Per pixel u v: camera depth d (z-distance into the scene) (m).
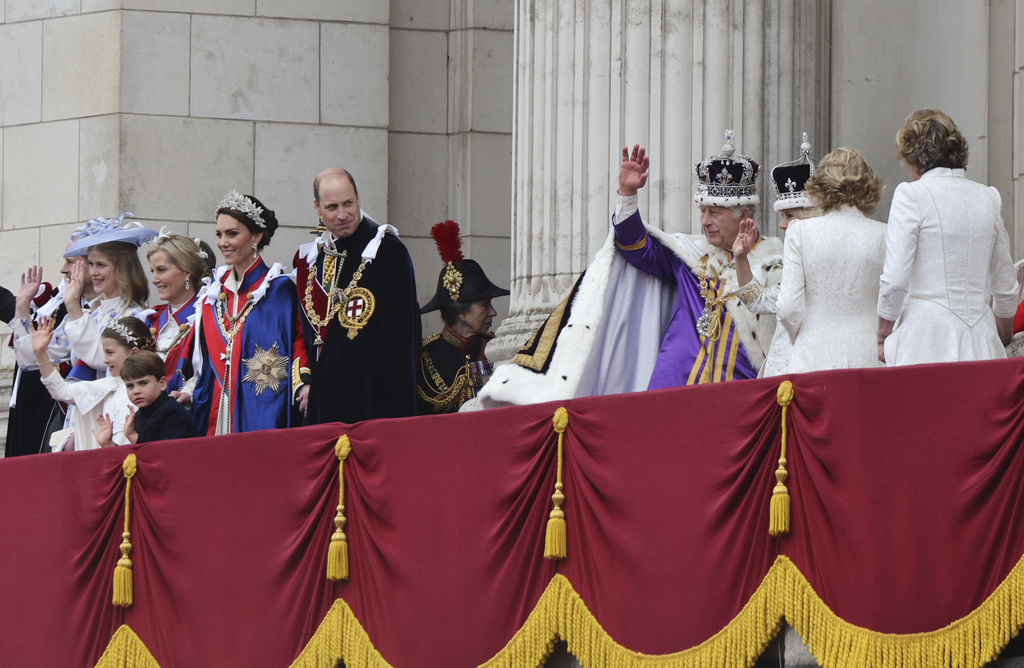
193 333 34.75
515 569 26.67
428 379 35.97
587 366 30.00
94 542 31.08
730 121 34.50
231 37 49.50
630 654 25.22
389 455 28.20
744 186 29.11
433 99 50.78
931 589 22.84
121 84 48.81
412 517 27.75
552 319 30.11
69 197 49.31
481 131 50.16
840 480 23.58
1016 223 34.28
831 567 23.58
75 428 34.75
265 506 29.38
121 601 30.45
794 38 35.94
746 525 24.36
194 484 30.08
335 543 28.39
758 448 24.34
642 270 30.31
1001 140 35.34
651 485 25.31
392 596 27.80
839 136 37.19
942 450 22.98
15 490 32.03
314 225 49.31
